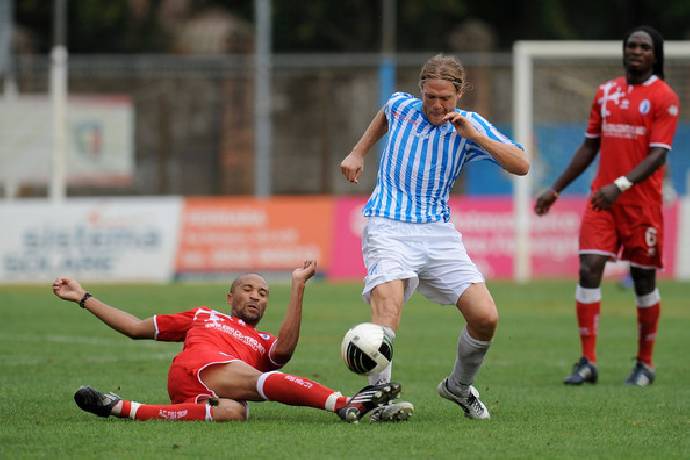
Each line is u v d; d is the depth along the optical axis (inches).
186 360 1054.4
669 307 2502.5
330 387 1385.3
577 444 975.0
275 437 970.1
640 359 1481.3
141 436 971.9
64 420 1071.6
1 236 3090.6
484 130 1059.9
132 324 1096.8
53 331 2031.3
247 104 3939.5
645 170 1450.5
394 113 1091.3
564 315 2347.4
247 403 1109.1
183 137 4018.2
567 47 3014.3
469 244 3095.5
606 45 2984.7
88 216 3085.6
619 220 1488.7
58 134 3213.6
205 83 4074.8
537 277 3107.8
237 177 3927.2
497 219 3105.3
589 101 3351.4
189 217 3090.6
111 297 2610.7
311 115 4133.9
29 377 1441.9
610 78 3351.4
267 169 3339.1
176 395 1061.1
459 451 930.1
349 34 5211.6
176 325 1098.1
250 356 1084.5
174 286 2925.7
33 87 3742.6
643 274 1488.7
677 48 2751.0
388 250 1051.9
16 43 4650.6
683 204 3110.2
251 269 3083.2
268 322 2174.0
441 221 1069.8
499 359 1715.1
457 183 3796.8
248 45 4598.9
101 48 5329.7
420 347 1856.5
